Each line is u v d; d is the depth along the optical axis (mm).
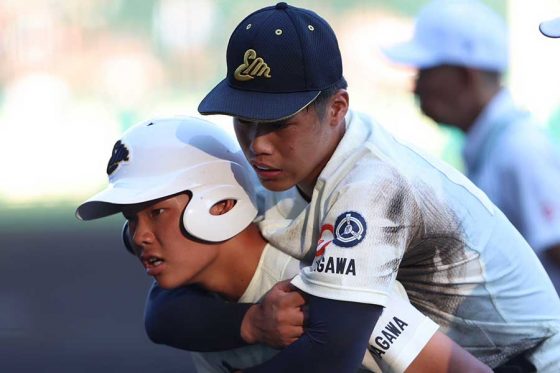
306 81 7664
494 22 12258
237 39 7824
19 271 33312
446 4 12344
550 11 38250
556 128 38812
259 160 7777
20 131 66688
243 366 8523
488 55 11930
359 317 7340
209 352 8586
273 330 7645
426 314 8617
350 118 8344
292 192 8547
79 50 68438
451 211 8148
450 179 8398
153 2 68250
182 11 68062
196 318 8250
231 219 8117
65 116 67250
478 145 11727
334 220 7594
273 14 7809
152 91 68000
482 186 11695
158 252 8070
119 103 67812
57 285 30719
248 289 8289
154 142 8156
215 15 68000
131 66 68375
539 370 8828
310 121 7727
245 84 7746
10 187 57062
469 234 8297
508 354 8820
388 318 7707
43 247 38125
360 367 8133
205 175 8086
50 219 45625
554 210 11117
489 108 11797
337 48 7988
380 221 7516
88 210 8250
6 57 68375
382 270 7426
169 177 7980
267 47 7648
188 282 8289
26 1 68938
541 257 11250
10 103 67500
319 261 7492
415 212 7828
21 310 27172
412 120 58406
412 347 7668
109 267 33594
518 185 11250
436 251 8242
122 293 29219
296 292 7645
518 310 8656
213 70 68375
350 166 7941
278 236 8234
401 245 7664
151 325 8641
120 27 68688
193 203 7965
